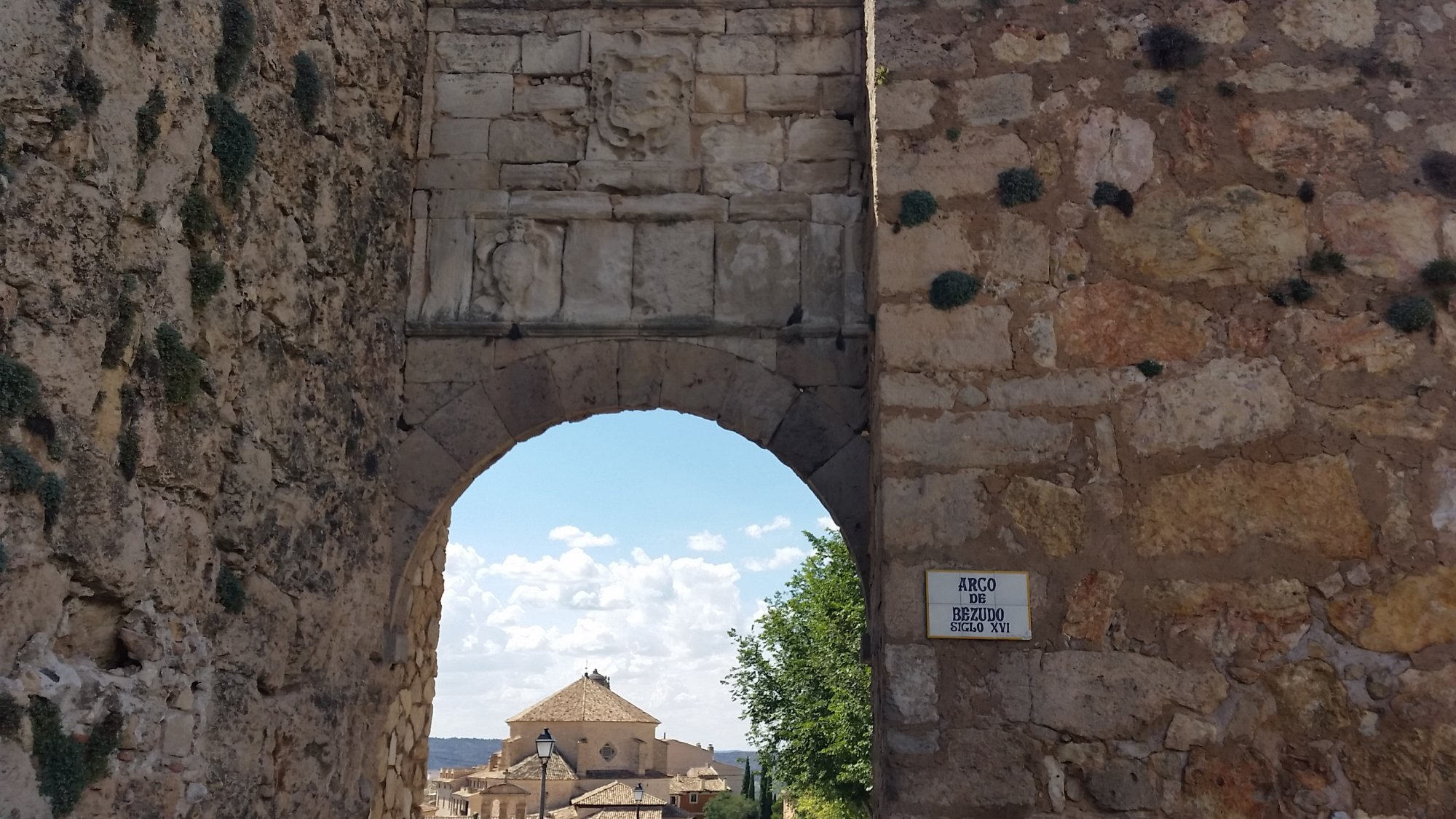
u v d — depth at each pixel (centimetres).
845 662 1917
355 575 641
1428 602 541
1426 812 520
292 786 570
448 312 723
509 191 743
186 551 486
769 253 730
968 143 616
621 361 716
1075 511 568
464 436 706
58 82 418
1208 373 578
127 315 448
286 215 580
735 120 754
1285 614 547
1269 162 601
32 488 394
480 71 763
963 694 548
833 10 770
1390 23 614
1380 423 563
